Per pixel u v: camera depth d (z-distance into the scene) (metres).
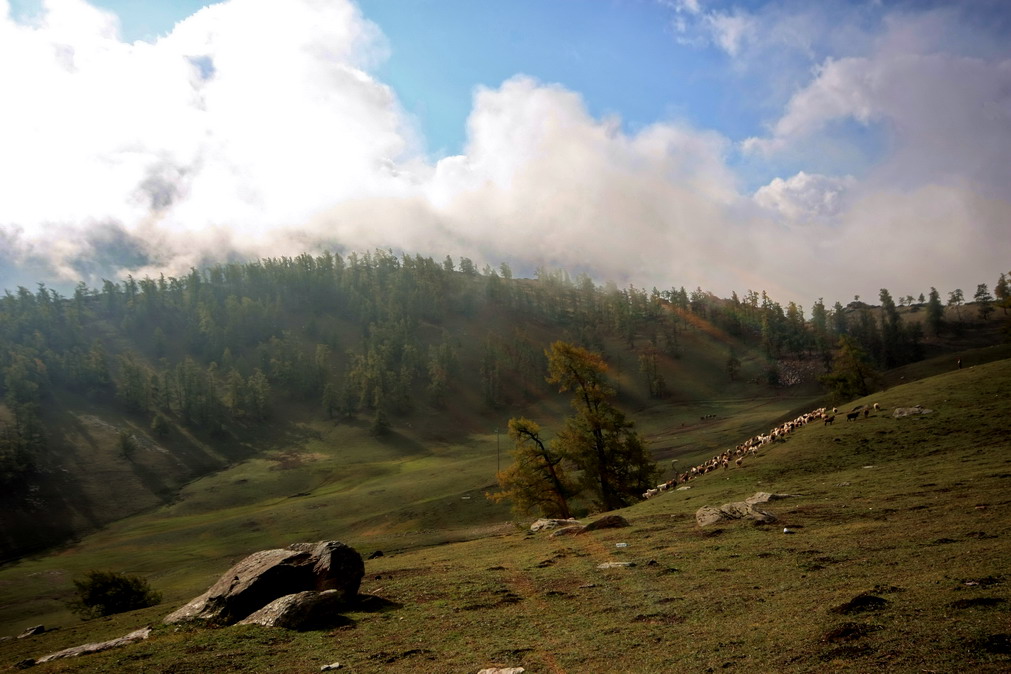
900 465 39.56
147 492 172.38
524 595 19.94
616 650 13.01
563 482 59.06
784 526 25.92
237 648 15.70
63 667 15.37
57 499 163.12
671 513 36.06
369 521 107.50
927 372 123.00
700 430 167.88
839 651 10.52
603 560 24.42
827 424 59.41
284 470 185.75
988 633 10.08
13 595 90.06
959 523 20.77
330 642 15.98
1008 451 37.12
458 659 13.77
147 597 46.38
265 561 20.83
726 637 12.59
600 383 60.38
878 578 15.38
